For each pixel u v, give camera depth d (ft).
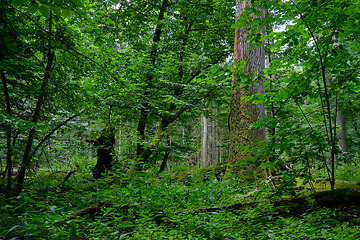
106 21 16.56
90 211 11.85
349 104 11.41
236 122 21.54
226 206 11.88
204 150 71.36
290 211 11.27
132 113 33.06
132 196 11.77
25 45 14.35
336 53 10.84
